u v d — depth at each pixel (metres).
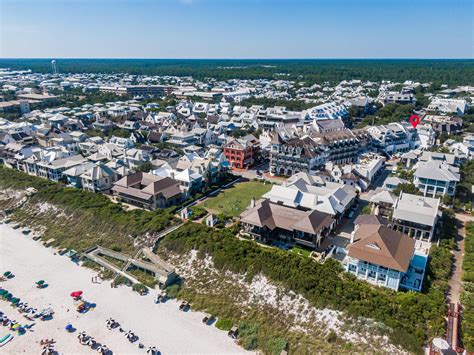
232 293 74.31
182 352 61.47
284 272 73.94
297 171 142.00
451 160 135.50
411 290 71.00
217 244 85.12
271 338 63.56
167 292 76.81
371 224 82.62
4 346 62.31
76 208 108.06
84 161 138.00
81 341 63.25
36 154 142.75
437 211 92.00
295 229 86.50
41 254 91.56
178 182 121.50
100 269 85.38
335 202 100.38
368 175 130.00
